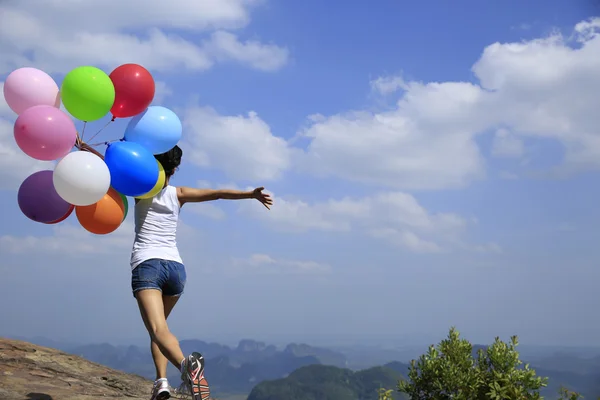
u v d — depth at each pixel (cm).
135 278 352
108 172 344
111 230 370
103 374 543
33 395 409
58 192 344
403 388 557
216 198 384
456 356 551
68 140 349
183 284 369
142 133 366
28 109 351
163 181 366
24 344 569
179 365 326
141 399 458
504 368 533
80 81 352
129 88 362
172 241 369
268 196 385
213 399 393
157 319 340
